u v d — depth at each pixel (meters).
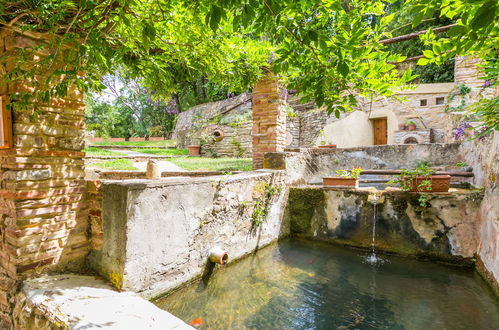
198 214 3.06
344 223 4.39
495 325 2.40
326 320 2.46
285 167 4.74
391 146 5.92
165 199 2.68
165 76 3.11
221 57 3.16
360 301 2.78
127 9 1.72
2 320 2.28
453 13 1.37
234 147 10.77
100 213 2.55
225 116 11.72
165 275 2.70
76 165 2.55
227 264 3.50
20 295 2.11
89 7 1.71
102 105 22.06
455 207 3.67
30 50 2.15
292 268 3.56
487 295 2.91
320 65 1.79
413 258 3.90
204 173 4.74
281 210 4.65
